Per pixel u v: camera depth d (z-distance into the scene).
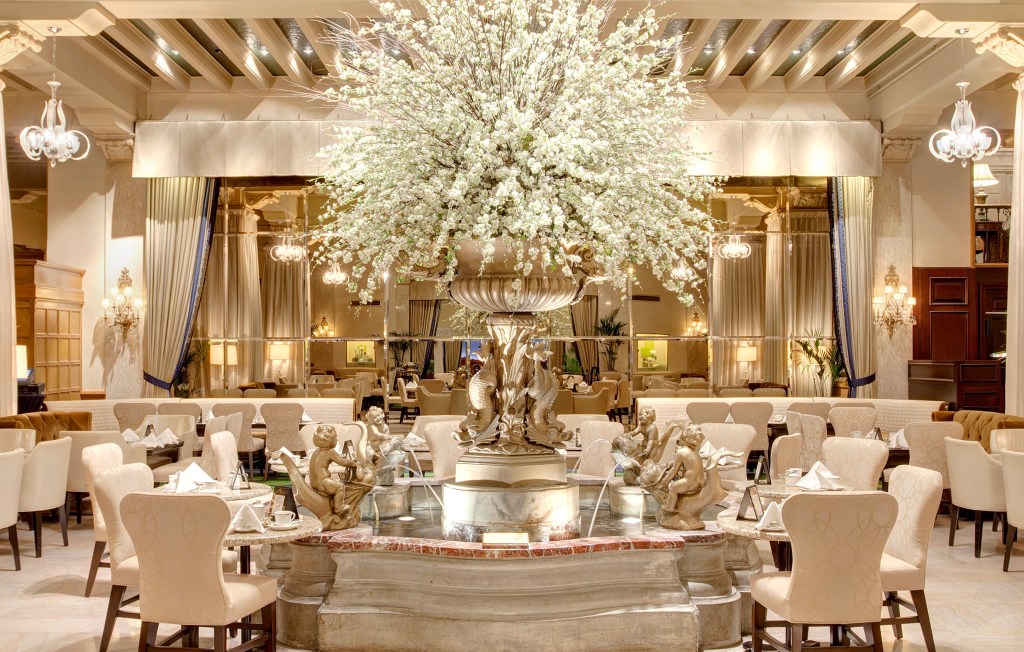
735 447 6.37
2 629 4.60
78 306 11.80
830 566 3.44
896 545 4.14
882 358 12.10
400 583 4.04
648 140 4.15
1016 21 7.84
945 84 10.13
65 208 11.96
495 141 3.90
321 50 9.76
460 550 3.90
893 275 12.09
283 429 9.36
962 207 12.13
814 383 12.24
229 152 11.57
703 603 4.18
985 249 13.31
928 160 12.16
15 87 11.32
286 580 4.36
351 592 4.06
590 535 4.45
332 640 3.99
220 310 12.05
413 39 4.25
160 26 9.25
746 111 11.99
